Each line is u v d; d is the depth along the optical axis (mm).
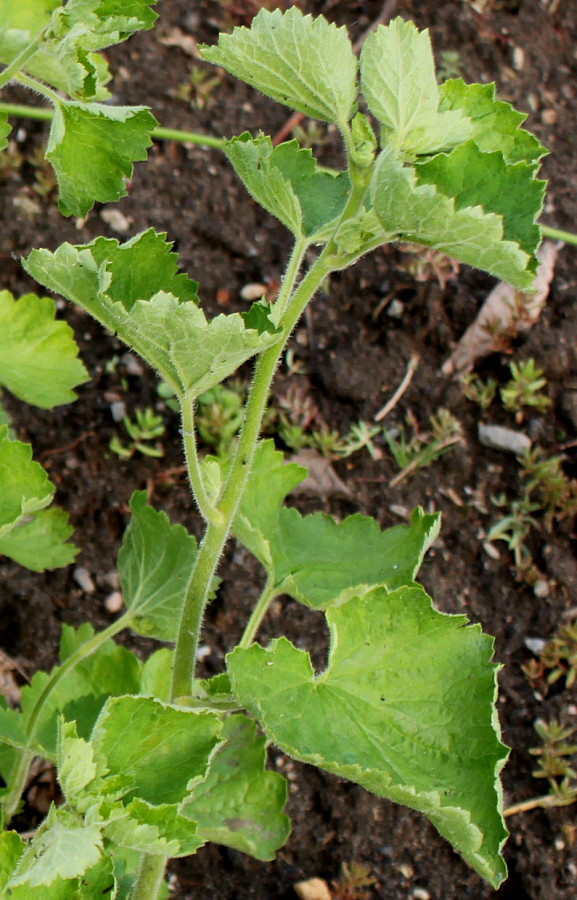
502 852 802
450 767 584
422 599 596
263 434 921
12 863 569
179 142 1042
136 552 699
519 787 821
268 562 668
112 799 565
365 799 815
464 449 925
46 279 565
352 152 558
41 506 610
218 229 1001
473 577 877
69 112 628
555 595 871
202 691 692
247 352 553
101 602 861
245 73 582
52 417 914
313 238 606
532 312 966
